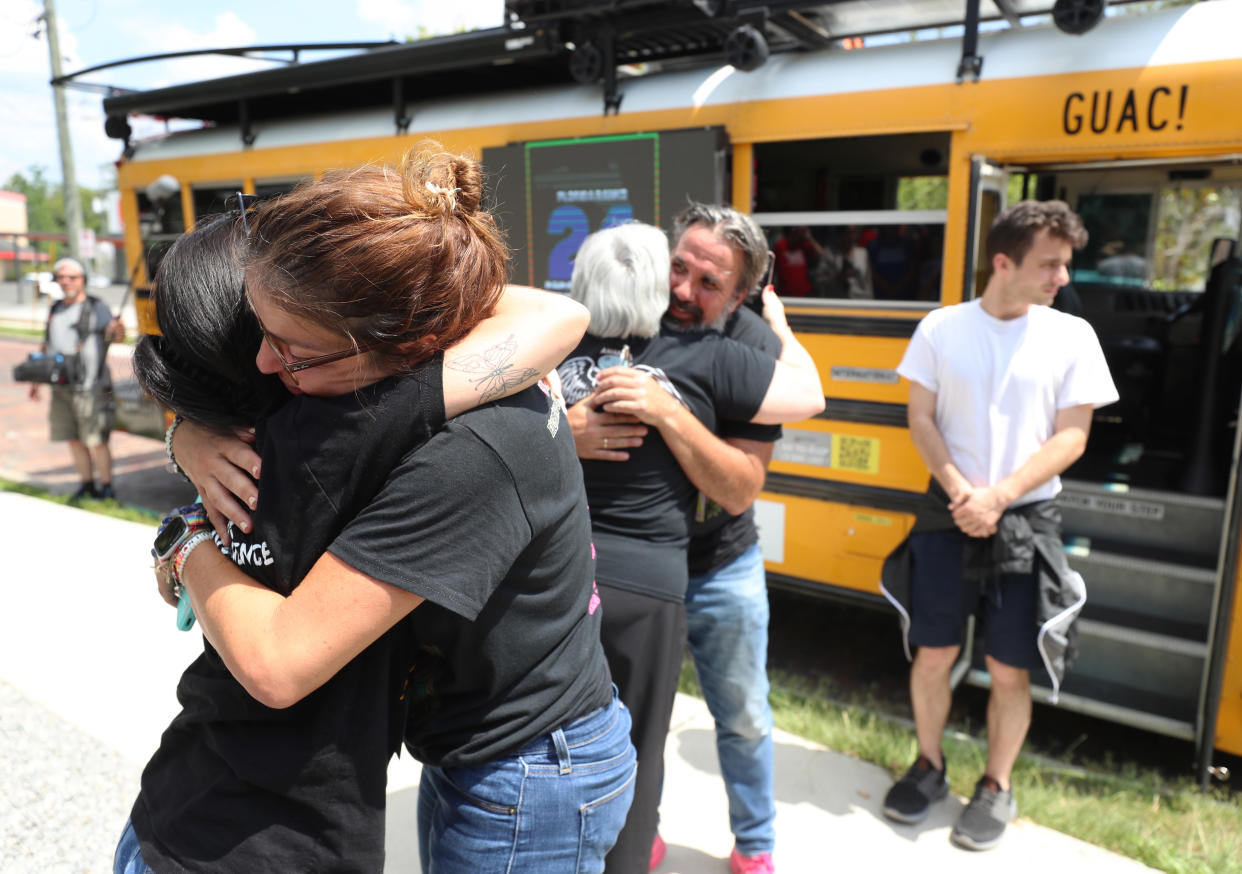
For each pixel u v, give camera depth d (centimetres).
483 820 124
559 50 434
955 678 364
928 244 376
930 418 274
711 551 212
